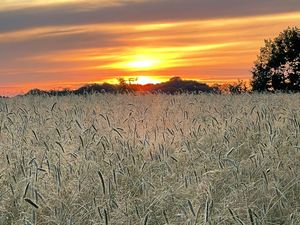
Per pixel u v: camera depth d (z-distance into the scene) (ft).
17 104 45.06
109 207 16.28
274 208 16.99
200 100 47.65
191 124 30.76
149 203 16.98
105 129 28.27
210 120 31.45
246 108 36.96
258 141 26.05
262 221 15.42
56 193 17.70
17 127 28.63
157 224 16.33
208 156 21.93
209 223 14.78
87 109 38.52
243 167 20.68
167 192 17.48
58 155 21.39
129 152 22.20
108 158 21.18
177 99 50.24
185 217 15.30
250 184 18.08
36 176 18.07
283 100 46.24
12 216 16.57
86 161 20.48
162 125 31.30
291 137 24.94
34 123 30.53
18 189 18.02
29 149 23.54
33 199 16.99
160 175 20.22
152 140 26.20
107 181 18.56
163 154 22.43
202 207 16.28
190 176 19.19
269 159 21.36
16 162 20.57
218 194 18.29
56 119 32.12
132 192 18.85
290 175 19.93
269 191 17.90
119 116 34.37
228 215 15.66
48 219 16.11
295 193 18.63
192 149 23.98
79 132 26.68
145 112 35.86
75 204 16.57
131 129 28.37
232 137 26.00
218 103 45.16
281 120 29.68
